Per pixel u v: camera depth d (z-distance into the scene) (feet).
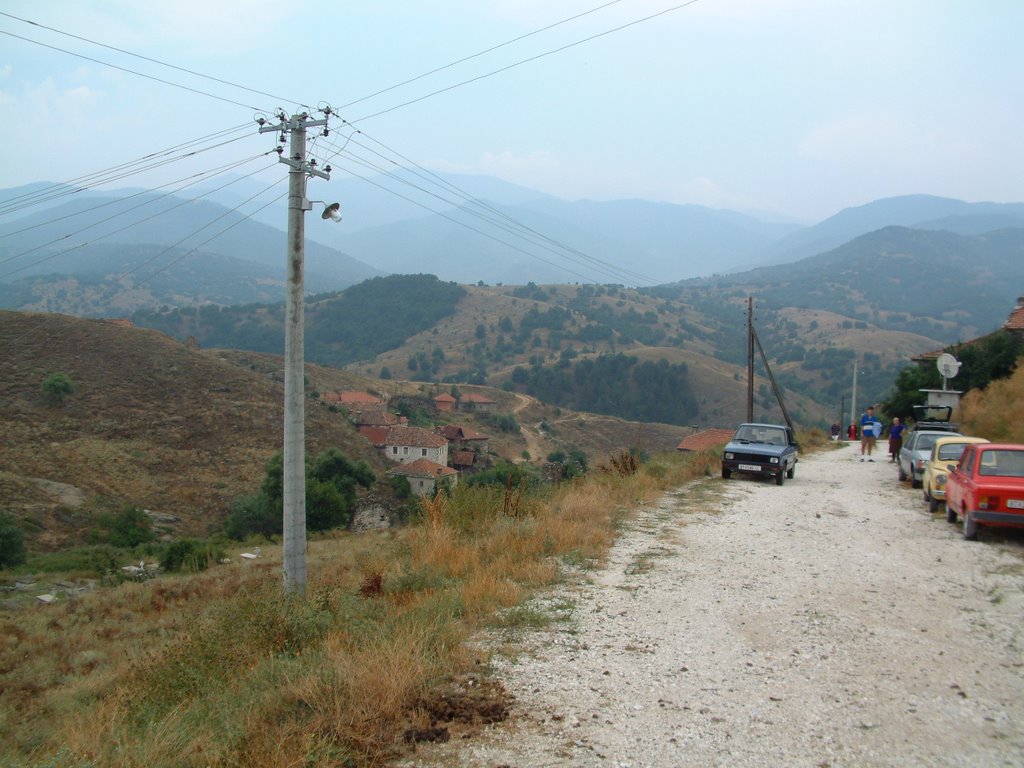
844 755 14.12
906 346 535.19
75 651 45.70
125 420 175.63
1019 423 78.33
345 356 586.45
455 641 20.44
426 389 389.60
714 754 14.06
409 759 13.61
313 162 42.19
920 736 15.06
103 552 110.42
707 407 402.93
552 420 364.38
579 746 14.28
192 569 94.58
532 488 49.73
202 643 21.01
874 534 39.99
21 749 20.81
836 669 19.13
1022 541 37.63
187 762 13.19
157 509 142.82
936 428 66.85
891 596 26.91
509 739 14.53
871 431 89.61
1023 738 14.97
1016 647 21.03
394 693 15.75
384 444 230.27
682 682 18.03
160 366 207.51
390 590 27.45
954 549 35.76
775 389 125.80
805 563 32.63
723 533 39.99
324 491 141.28
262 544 126.00
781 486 62.49
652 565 31.76
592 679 18.10
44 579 92.43
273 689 16.63
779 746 14.48
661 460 72.49
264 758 12.87
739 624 23.25
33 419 164.45
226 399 202.49
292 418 39.50
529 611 23.84
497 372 506.48
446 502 41.96
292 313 40.16
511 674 18.30
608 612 24.39
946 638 21.90
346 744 13.94
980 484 37.42
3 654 45.27
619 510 46.80
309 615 22.08
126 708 17.07
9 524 104.37
